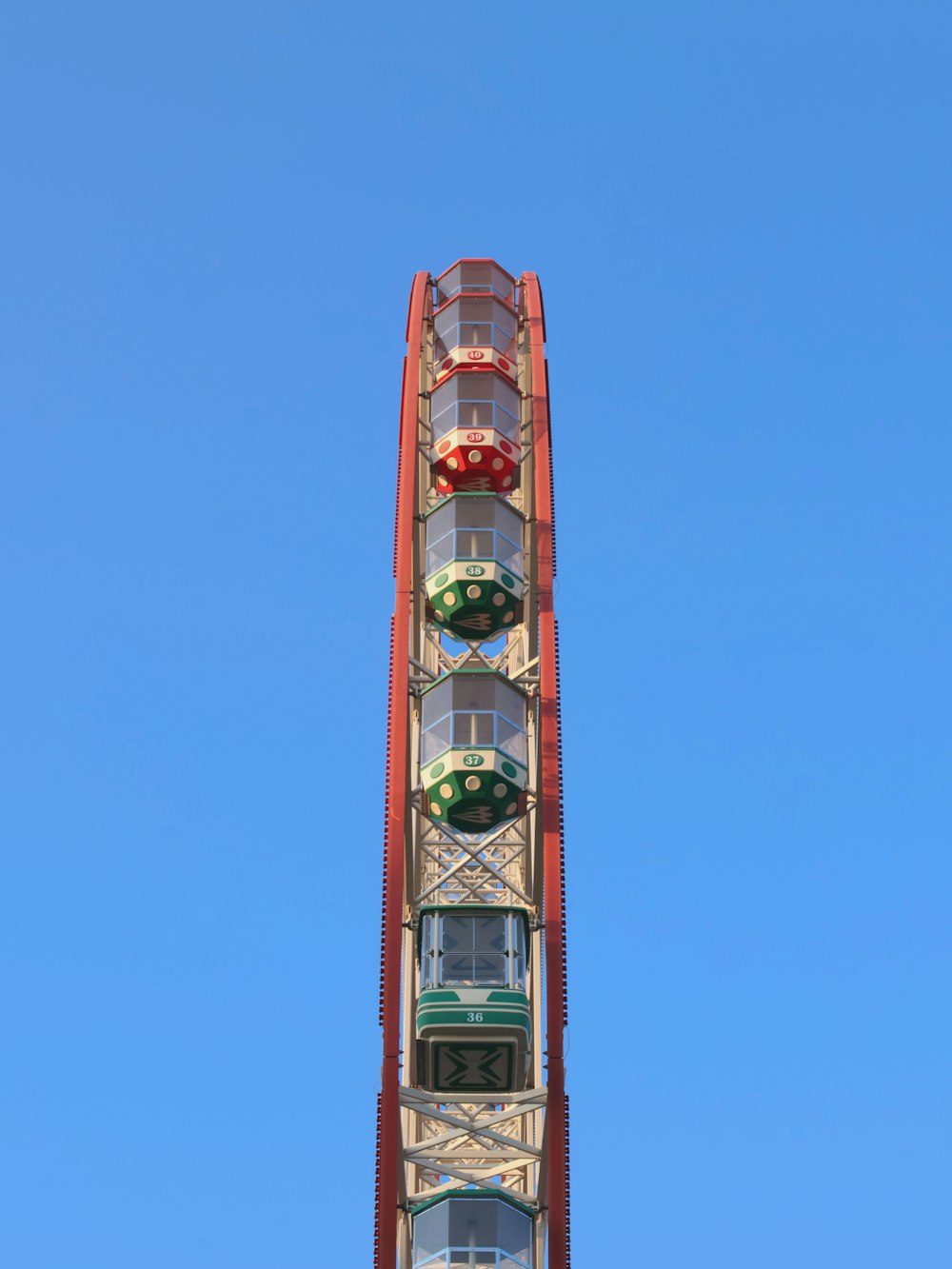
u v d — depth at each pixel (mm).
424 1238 43688
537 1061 46906
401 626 48844
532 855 50781
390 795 45969
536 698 51594
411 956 48188
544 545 51125
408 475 51906
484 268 61375
